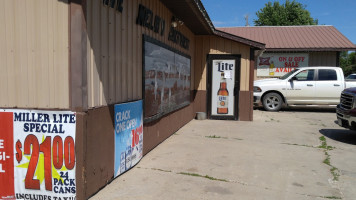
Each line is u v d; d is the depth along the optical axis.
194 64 9.83
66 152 3.34
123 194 3.75
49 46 3.29
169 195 3.77
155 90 5.82
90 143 3.47
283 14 35.25
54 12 3.24
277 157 5.57
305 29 18.80
